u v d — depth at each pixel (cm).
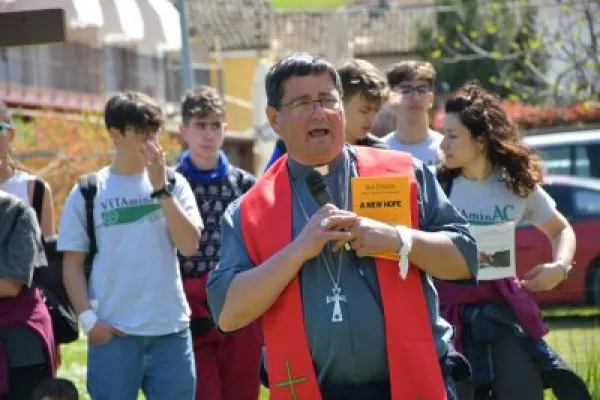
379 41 6153
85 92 3375
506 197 739
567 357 994
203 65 4244
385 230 490
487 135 728
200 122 871
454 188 743
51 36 958
